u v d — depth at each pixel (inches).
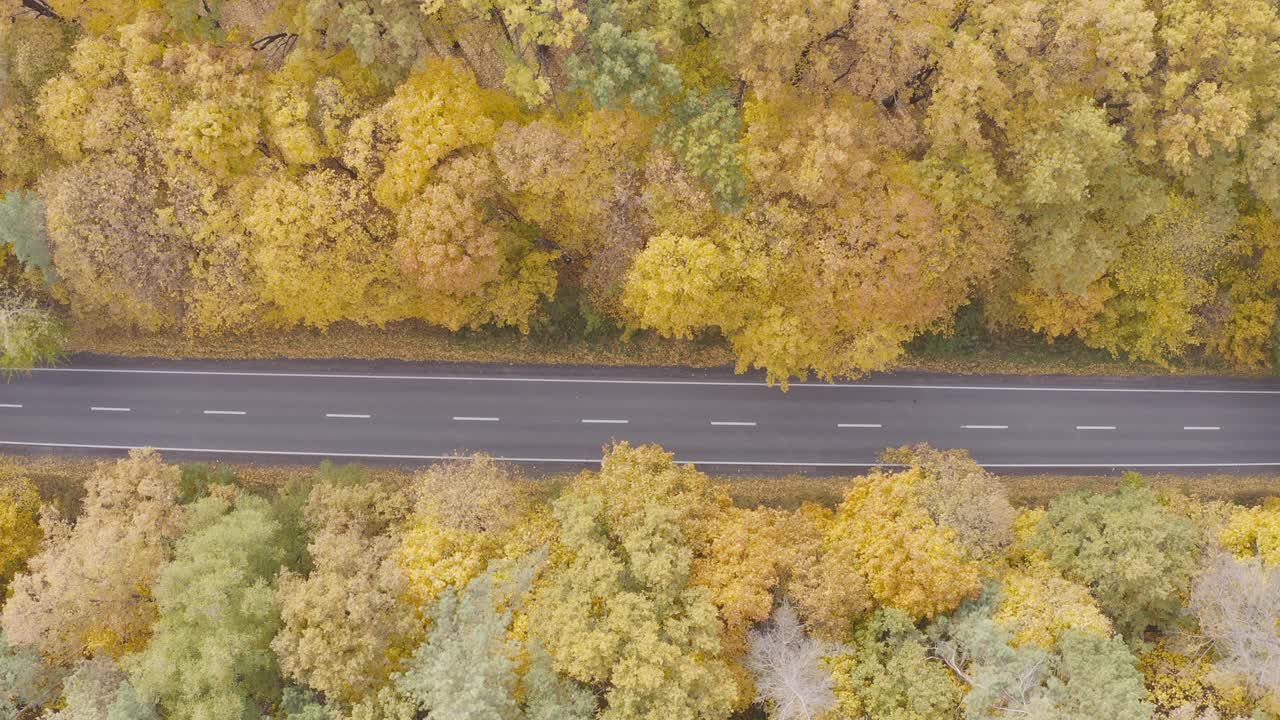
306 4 1389.0
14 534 1590.8
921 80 1488.7
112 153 1462.8
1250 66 1346.0
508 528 1459.2
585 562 1366.9
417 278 1504.7
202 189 1439.5
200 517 1471.5
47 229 1519.4
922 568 1315.2
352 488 1524.4
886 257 1441.9
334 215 1413.6
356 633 1284.4
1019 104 1428.4
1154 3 1417.3
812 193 1362.0
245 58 1407.5
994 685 1232.8
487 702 1223.5
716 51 1408.7
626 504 1424.7
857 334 1557.6
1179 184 1572.3
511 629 1374.3
